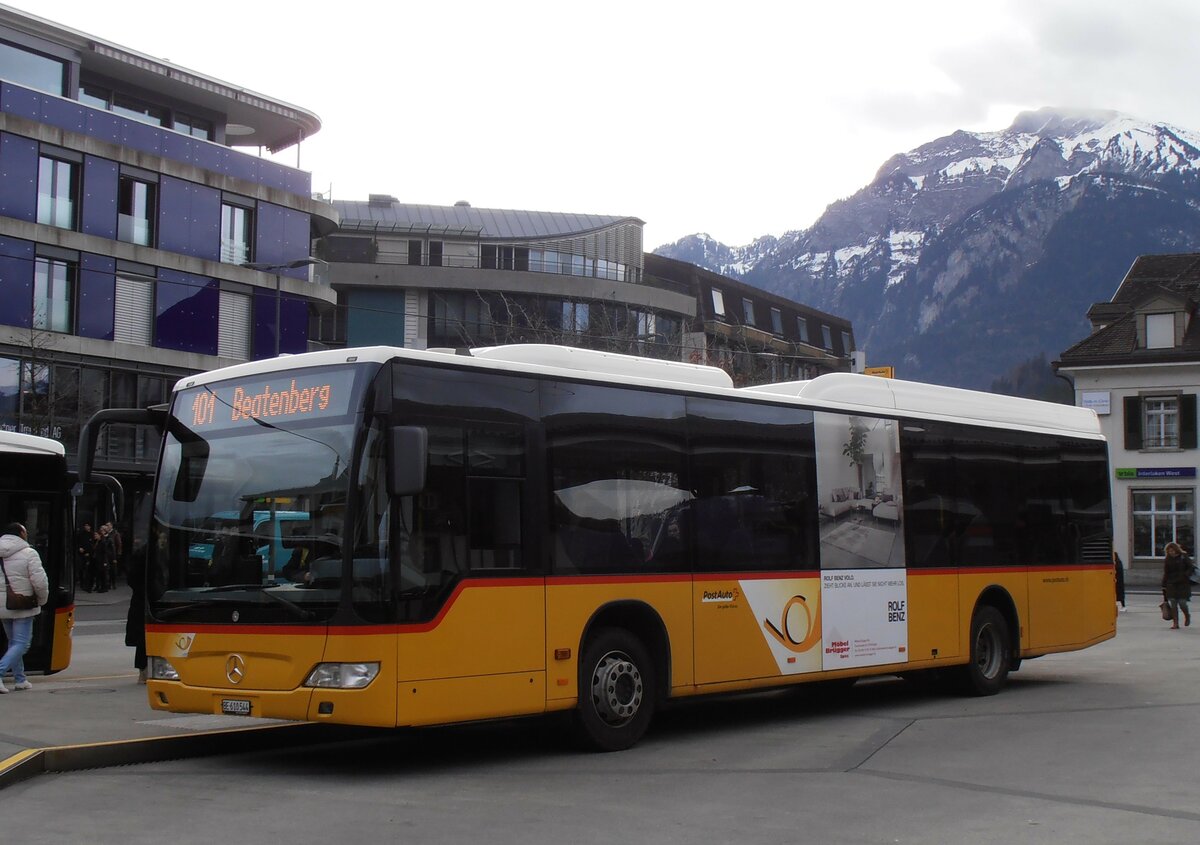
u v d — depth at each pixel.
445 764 10.25
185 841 7.36
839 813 8.20
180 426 10.65
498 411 10.21
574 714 10.62
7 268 37.12
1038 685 16.38
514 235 70.00
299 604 9.42
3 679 15.34
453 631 9.56
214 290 43.06
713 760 10.40
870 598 13.52
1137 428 53.56
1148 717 12.98
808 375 88.50
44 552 15.55
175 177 42.22
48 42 39.72
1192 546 52.50
